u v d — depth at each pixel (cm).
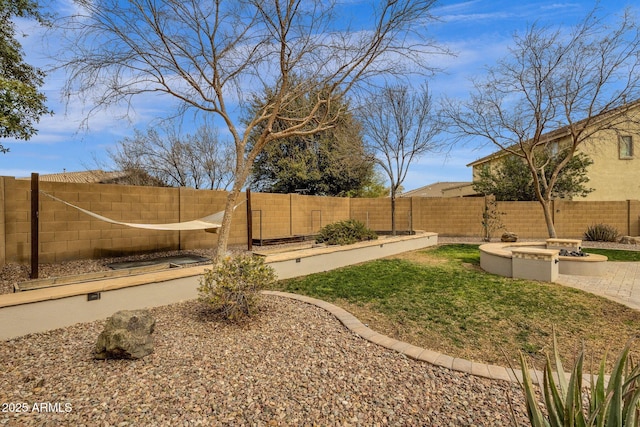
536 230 1505
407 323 428
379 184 2405
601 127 1106
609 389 157
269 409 240
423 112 1273
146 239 864
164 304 481
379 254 976
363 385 273
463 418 229
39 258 677
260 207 1199
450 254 1048
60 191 711
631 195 1598
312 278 687
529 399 166
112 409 238
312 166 1839
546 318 449
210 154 1912
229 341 355
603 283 653
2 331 347
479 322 434
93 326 395
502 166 1772
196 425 222
